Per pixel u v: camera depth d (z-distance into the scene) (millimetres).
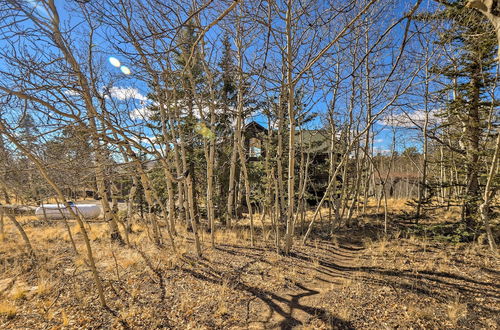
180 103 6516
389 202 15219
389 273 5117
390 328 3316
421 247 6695
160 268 5527
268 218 12664
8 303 4148
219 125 9383
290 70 5391
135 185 8406
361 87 8414
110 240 7609
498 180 5938
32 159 3207
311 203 16344
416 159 17922
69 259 6152
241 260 6156
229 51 6207
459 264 5344
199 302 4148
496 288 4254
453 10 4715
